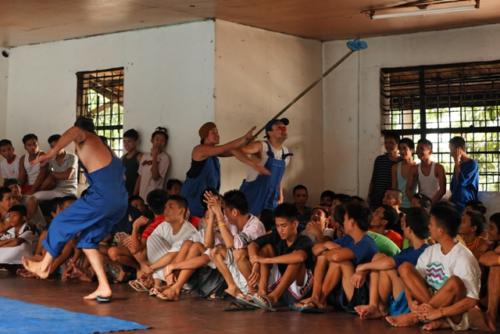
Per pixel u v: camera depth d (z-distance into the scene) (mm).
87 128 5641
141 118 8656
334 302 5379
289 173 8820
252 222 5871
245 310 5387
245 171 8289
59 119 9445
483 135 8594
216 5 7512
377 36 8953
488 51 8430
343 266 5250
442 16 8016
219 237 5965
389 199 6719
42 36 9180
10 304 5469
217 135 7074
